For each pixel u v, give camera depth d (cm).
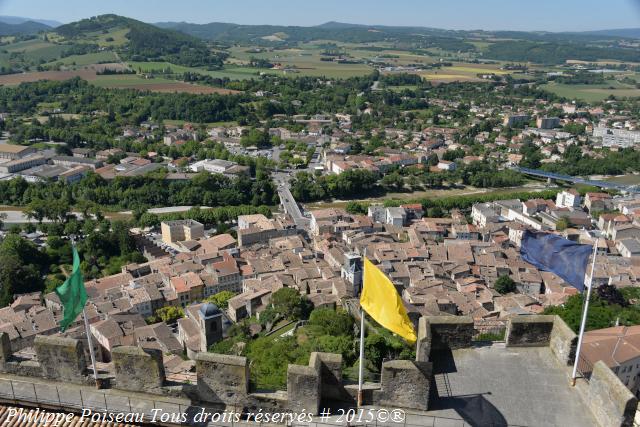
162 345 10862
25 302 14212
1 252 17225
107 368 3256
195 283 15025
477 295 13962
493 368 3022
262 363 5566
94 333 11575
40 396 2859
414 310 10838
